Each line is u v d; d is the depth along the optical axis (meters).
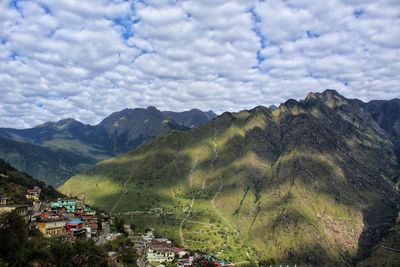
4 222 163.50
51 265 167.62
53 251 174.88
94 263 188.25
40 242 186.00
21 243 165.75
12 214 167.88
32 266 160.62
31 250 164.50
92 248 197.12
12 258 156.12
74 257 181.62
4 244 157.50
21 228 170.75
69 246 182.75
